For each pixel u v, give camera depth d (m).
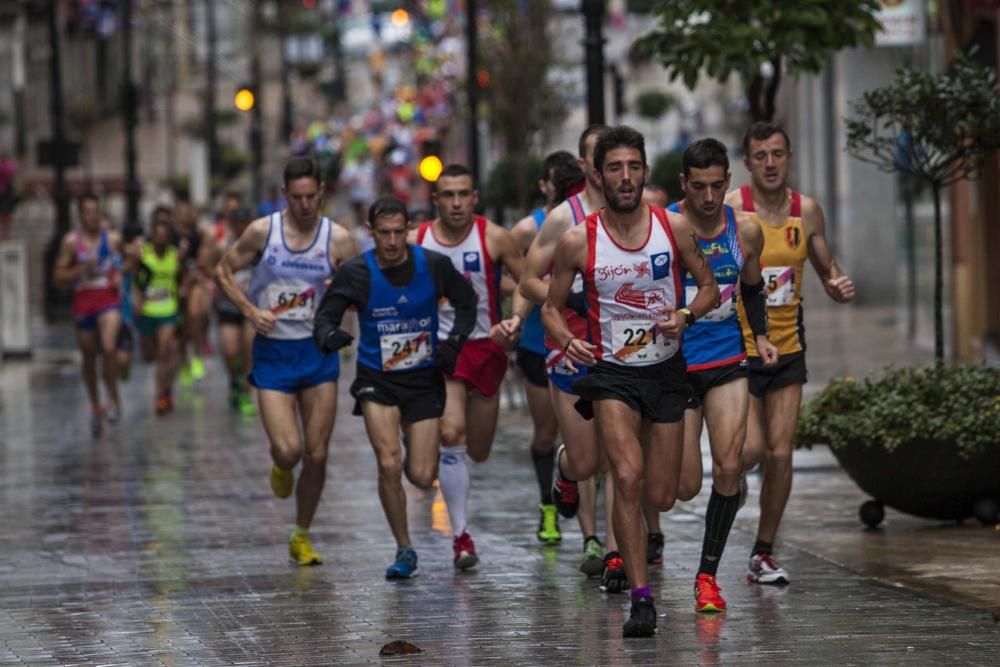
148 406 53.88
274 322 27.59
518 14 78.50
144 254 51.38
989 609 22.72
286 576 26.75
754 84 36.03
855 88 79.44
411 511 33.12
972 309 56.75
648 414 22.12
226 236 58.91
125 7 123.62
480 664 20.28
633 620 21.53
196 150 156.38
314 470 27.67
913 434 28.19
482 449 29.17
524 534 30.33
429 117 126.56
